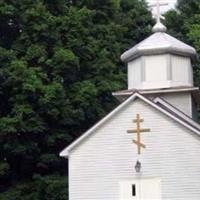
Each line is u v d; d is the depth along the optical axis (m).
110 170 50.16
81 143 51.09
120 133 50.41
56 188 68.19
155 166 49.47
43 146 72.62
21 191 69.88
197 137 49.38
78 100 72.94
